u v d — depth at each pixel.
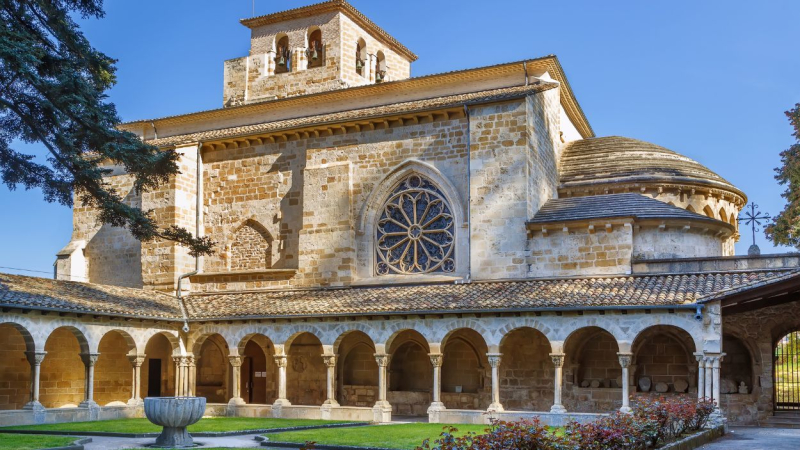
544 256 31.34
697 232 31.30
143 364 36.28
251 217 37.34
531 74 35.84
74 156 28.92
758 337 28.75
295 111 40.06
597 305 27.19
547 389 30.67
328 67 41.72
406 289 32.38
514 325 28.75
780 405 29.91
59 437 22.73
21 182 29.75
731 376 29.50
